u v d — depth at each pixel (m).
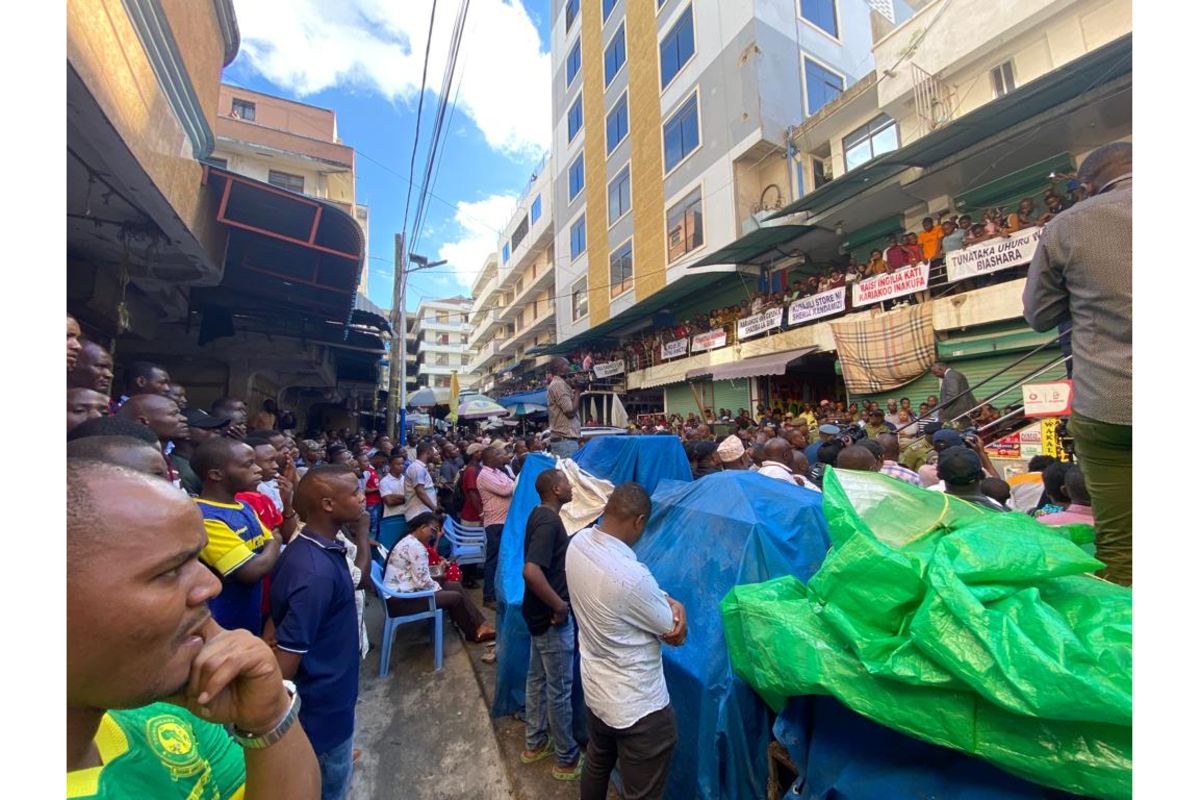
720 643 2.07
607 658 1.94
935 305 8.47
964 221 8.47
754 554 2.19
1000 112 7.04
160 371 3.35
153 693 0.70
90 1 3.01
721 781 1.90
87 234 5.06
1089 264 1.50
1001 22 8.33
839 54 14.84
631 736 1.89
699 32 14.99
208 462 2.32
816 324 10.53
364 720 3.23
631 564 1.98
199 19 5.04
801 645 1.41
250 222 6.44
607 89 19.98
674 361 15.22
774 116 13.03
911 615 1.29
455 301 60.94
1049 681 0.99
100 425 1.86
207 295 8.03
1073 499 2.36
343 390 20.41
